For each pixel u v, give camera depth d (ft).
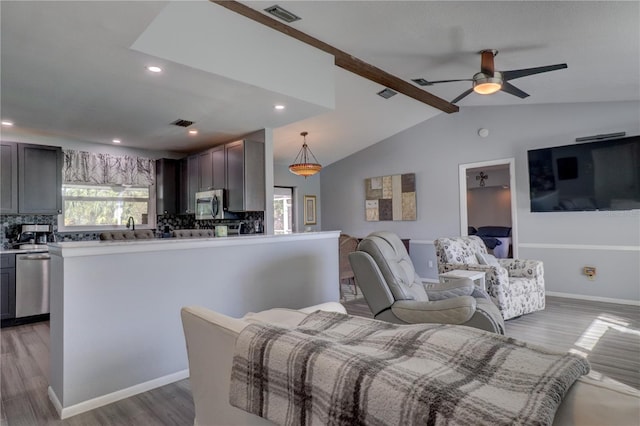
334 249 13.33
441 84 16.53
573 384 2.29
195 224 20.47
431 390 2.32
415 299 8.96
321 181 28.96
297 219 27.50
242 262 10.41
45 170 15.57
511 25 9.86
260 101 11.69
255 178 15.25
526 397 2.16
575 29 9.54
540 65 12.60
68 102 11.36
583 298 16.62
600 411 2.09
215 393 4.14
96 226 17.67
